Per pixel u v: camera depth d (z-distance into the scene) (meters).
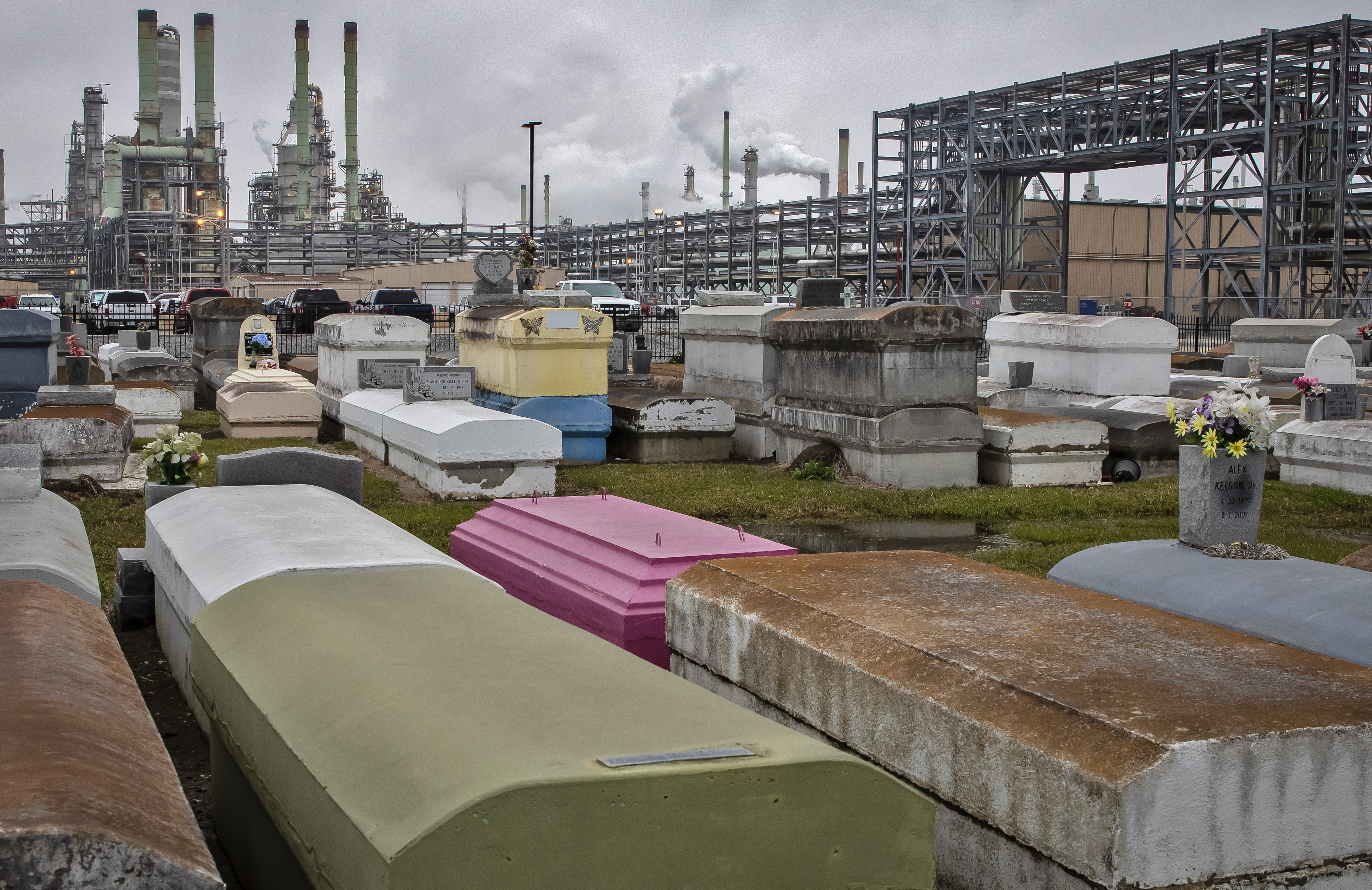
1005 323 20.45
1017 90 52.00
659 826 2.70
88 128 129.88
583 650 3.84
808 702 4.48
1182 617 4.84
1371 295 44.94
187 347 37.88
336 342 18.12
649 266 84.94
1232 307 63.41
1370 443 13.52
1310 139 44.69
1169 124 46.47
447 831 2.53
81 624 4.15
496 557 7.52
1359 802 3.33
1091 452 14.55
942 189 56.75
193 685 4.55
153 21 108.00
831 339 14.70
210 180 109.44
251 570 4.88
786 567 5.52
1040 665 3.90
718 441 16.53
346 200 112.62
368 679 3.47
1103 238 63.84
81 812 2.38
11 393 15.30
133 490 12.49
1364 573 5.85
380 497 12.66
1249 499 6.52
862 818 2.88
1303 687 3.69
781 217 72.12
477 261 19.92
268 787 3.45
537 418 15.58
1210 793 3.19
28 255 111.12
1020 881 3.48
